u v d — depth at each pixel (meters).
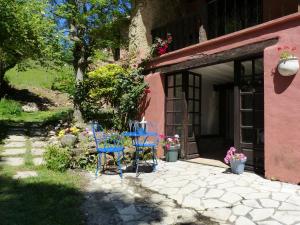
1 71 17.20
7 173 6.06
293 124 5.61
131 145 8.45
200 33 8.16
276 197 4.88
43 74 28.05
